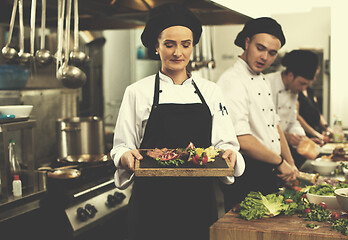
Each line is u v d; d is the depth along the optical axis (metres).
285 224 1.77
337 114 6.41
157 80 2.08
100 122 3.38
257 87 2.86
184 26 1.94
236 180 2.81
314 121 5.19
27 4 3.13
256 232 1.70
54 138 3.84
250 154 2.76
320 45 6.32
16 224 2.40
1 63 3.38
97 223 2.90
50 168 3.02
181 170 1.74
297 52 3.69
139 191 2.02
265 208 1.87
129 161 1.87
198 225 2.00
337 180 2.69
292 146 4.06
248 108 2.84
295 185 2.76
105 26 4.05
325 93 6.40
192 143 1.97
